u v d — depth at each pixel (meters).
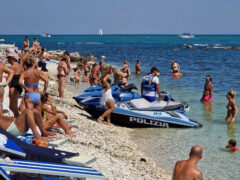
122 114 12.19
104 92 11.96
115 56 57.53
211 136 11.37
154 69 12.61
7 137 5.41
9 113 9.85
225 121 13.45
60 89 15.29
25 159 5.12
